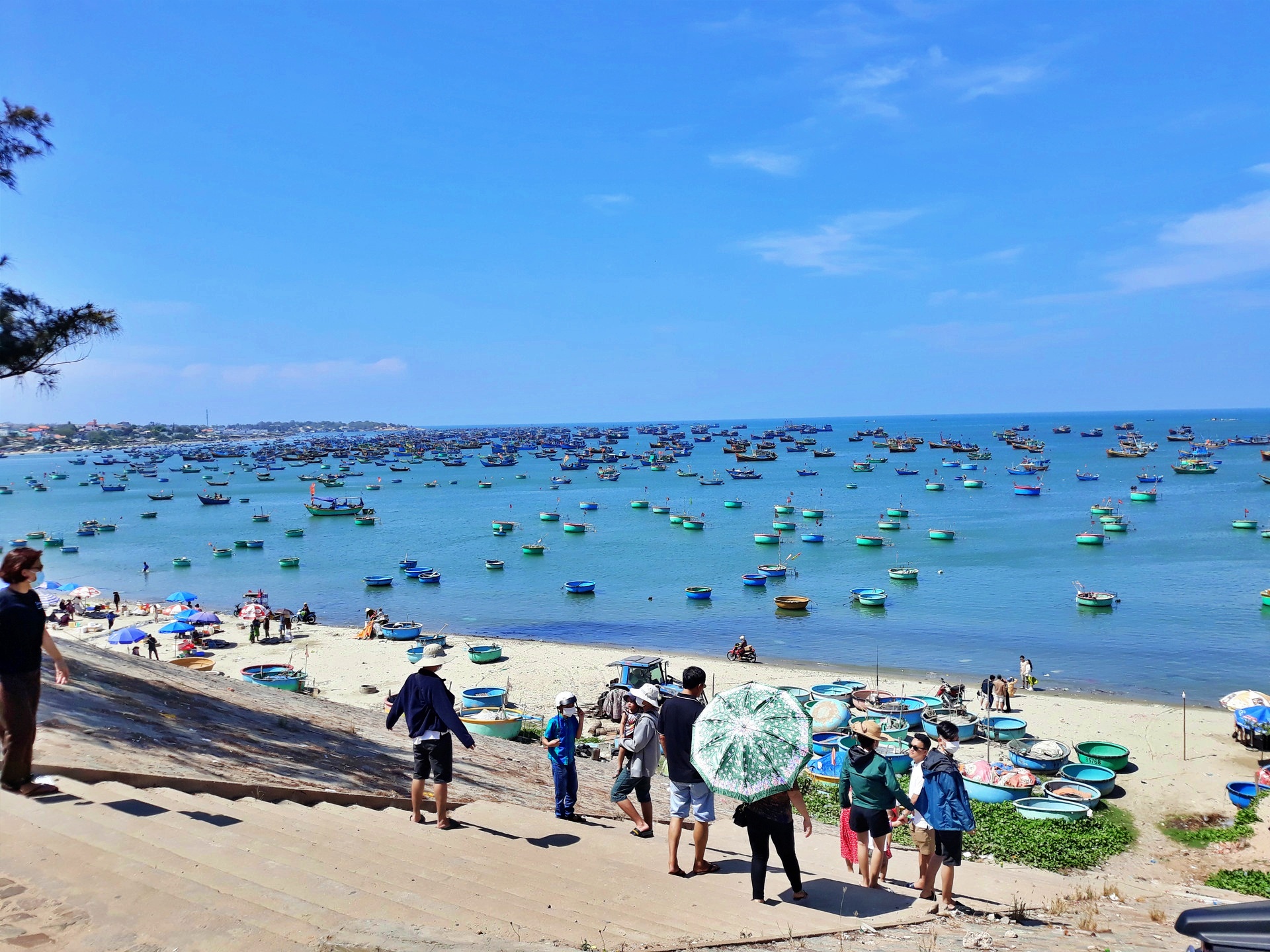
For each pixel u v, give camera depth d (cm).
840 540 9194
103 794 790
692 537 9819
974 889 1173
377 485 17975
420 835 960
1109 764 2773
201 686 1680
